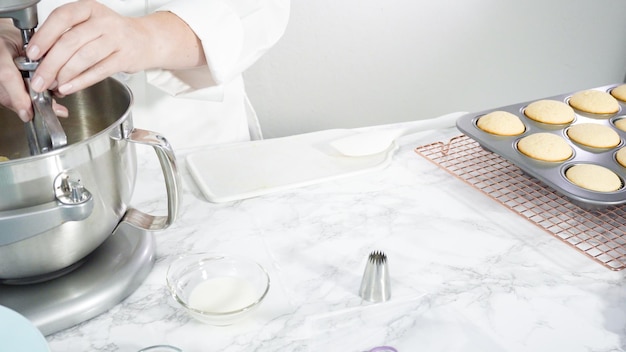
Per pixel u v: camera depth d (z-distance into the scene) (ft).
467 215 3.14
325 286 2.59
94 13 2.45
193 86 3.46
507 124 3.60
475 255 2.83
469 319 2.43
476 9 6.52
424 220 3.09
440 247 2.88
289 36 5.98
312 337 2.32
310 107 6.49
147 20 2.93
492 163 3.65
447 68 6.79
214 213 3.08
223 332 2.32
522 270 2.74
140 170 3.45
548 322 2.44
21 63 2.21
